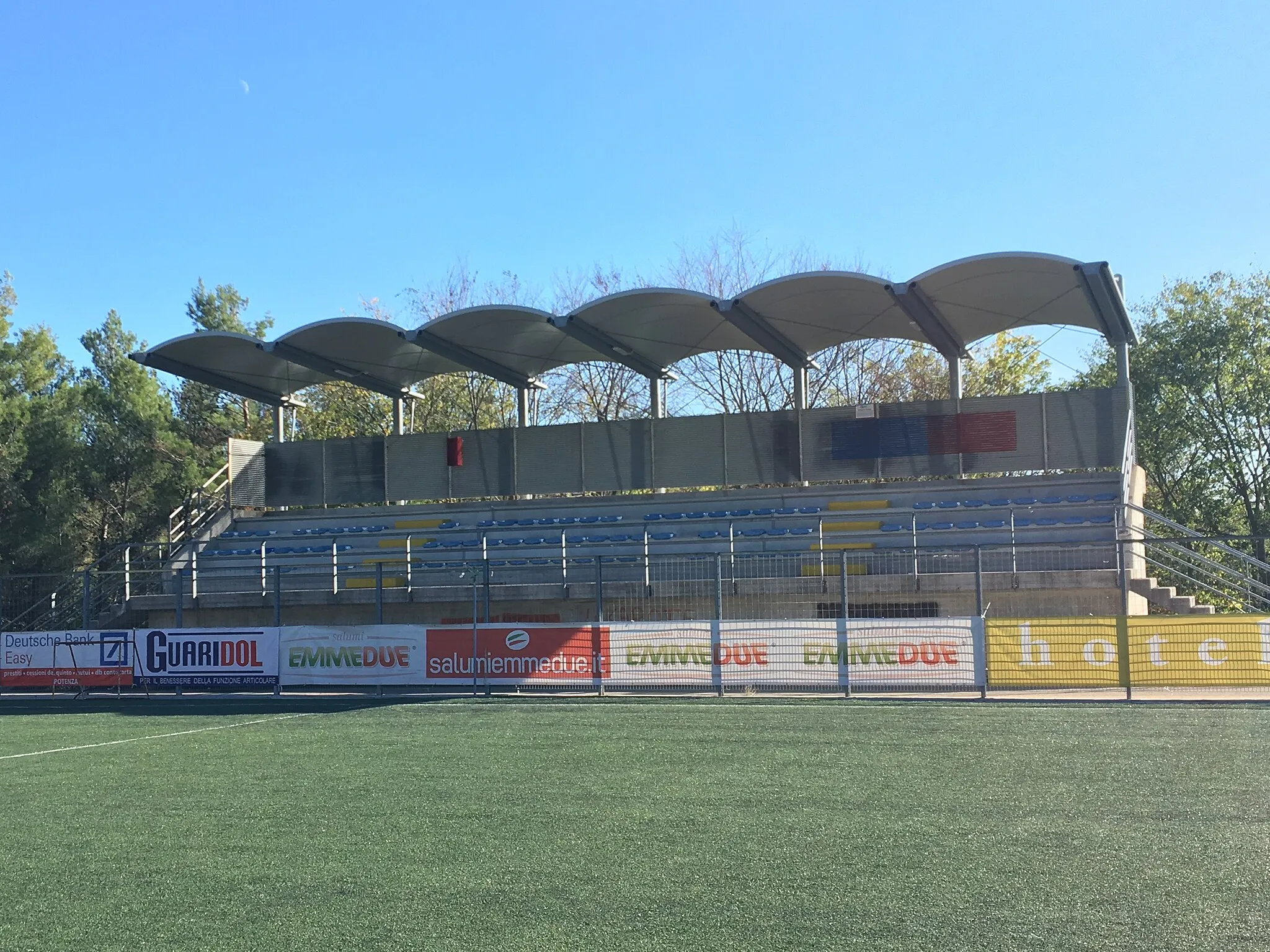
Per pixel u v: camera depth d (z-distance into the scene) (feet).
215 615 80.79
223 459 147.54
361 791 34.35
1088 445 77.30
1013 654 52.95
